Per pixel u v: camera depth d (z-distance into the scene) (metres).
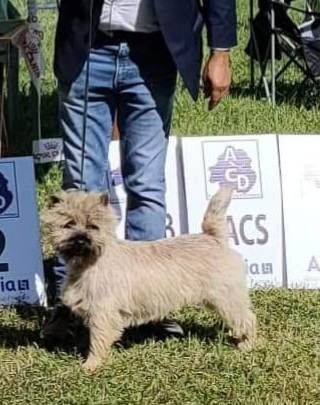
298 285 7.35
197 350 6.02
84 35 5.77
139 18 5.75
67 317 6.13
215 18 5.81
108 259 5.63
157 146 6.08
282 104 12.05
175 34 5.70
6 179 6.89
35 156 9.44
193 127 10.62
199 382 5.57
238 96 12.53
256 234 7.39
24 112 11.16
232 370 5.74
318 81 12.38
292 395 5.44
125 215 6.83
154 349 6.02
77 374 5.65
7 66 9.68
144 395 5.41
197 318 6.52
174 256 5.76
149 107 5.96
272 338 6.23
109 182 7.15
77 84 5.90
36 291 6.91
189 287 5.76
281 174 7.44
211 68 5.89
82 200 5.54
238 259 5.96
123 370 5.71
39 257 6.92
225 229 5.98
